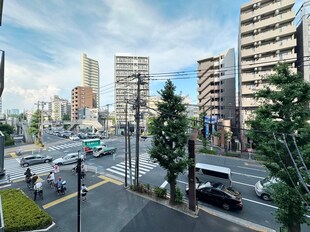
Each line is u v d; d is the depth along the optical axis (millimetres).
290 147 8617
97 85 88750
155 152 13617
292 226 8719
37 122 46062
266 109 9609
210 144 41188
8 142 42375
